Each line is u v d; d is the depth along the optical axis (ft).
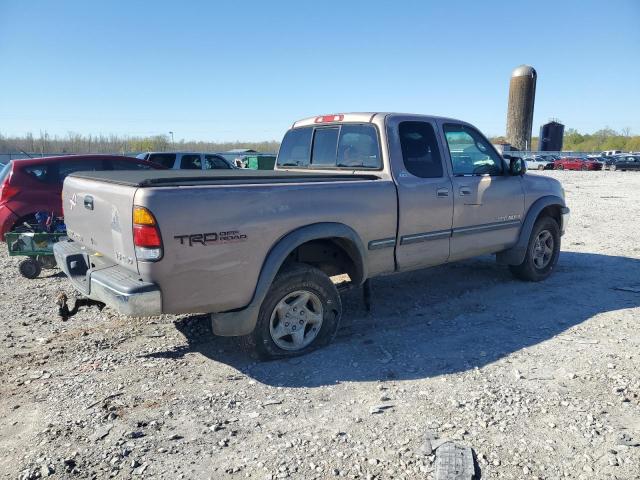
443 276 22.82
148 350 14.79
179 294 11.90
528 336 15.62
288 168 19.88
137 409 11.50
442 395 12.02
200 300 12.23
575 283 21.66
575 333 15.79
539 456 9.68
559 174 116.57
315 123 18.78
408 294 20.13
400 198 15.97
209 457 9.76
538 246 21.77
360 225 14.98
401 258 16.49
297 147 19.56
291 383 12.75
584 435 10.33
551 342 15.08
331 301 14.66
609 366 13.35
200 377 13.10
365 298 17.21
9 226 25.35
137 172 15.75
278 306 13.80
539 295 19.92
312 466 9.45
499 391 12.15
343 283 17.40
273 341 13.85
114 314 17.79
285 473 9.27
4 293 20.44
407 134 16.80
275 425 10.85
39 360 14.07
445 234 17.60
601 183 84.89
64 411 11.39
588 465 9.41
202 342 15.35
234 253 12.48
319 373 13.29
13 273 23.65
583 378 12.74
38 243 22.20
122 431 10.59
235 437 10.42
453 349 14.71
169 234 11.46
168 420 11.05
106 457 9.72
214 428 10.68
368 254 15.52
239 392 12.28
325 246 15.40
